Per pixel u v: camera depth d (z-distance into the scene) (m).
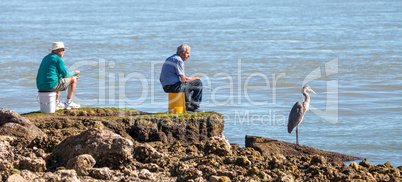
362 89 62.69
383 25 168.00
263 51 103.44
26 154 22.59
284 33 146.38
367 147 37.91
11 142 25.08
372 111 50.44
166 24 189.75
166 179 20.78
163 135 29.89
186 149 27.12
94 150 21.66
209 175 20.81
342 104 54.03
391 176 23.83
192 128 30.80
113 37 138.00
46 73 31.23
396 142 39.16
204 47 112.25
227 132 41.81
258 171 21.16
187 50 32.56
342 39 126.19
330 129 43.41
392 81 68.19
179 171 21.55
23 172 19.72
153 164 22.39
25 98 57.69
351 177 22.72
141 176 20.70
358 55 94.50
